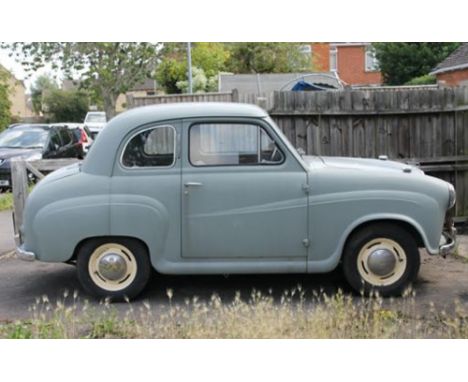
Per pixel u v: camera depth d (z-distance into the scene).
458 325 5.03
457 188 9.34
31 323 5.35
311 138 9.21
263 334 4.78
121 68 25.72
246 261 5.88
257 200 5.80
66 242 5.82
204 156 5.84
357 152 9.25
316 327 4.89
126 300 5.88
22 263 7.71
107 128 5.89
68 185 5.84
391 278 5.95
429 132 9.30
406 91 9.16
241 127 5.84
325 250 5.85
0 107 32.03
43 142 16.64
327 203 5.80
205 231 5.83
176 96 11.17
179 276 6.85
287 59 38.88
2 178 15.48
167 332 5.01
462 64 20.17
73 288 6.56
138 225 5.81
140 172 5.82
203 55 36.09
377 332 4.88
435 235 5.89
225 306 5.76
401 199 5.81
